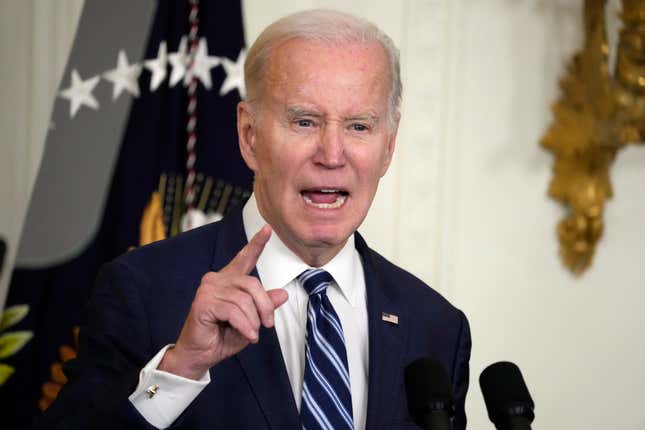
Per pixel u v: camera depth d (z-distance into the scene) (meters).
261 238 5.20
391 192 12.43
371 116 6.17
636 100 11.91
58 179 10.96
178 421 5.43
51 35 11.74
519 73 12.52
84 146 11.02
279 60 6.19
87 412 5.48
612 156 12.36
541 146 12.52
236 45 11.38
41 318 10.81
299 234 6.30
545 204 12.56
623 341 12.74
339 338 6.40
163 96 11.23
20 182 11.66
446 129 12.40
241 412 6.12
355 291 6.92
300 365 6.48
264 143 6.29
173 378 5.28
